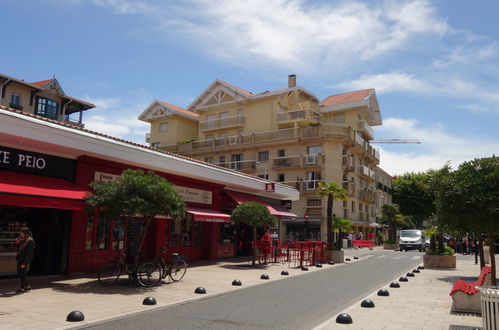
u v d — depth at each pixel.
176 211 11.20
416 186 57.97
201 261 18.92
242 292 10.59
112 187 10.55
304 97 46.34
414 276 15.22
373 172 50.38
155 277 11.79
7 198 9.42
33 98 30.58
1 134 10.16
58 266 12.28
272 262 19.83
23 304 8.11
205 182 18.72
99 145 12.74
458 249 35.59
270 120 44.28
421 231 37.94
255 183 22.02
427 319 7.61
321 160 40.34
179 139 49.62
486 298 5.71
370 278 14.56
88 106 34.44
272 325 7.05
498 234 9.02
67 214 12.51
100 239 13.70
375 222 51.81
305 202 40.78
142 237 11.25
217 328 6.72
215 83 47.59
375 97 50.34
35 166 11.48
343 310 8.56
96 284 10.95
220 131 47.56
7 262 11.54
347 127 41.31
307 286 12.09
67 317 6.95
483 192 8.72
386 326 7.01
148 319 7.21
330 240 22.08
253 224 16.84
